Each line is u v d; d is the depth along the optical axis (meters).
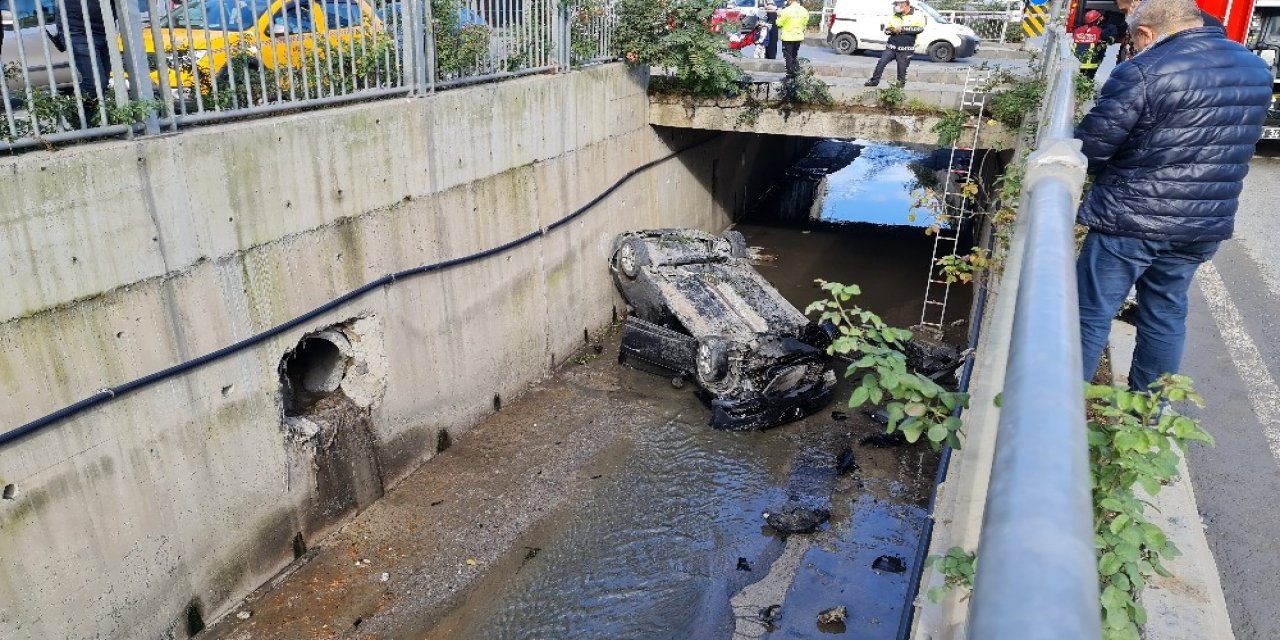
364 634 7.38
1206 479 5.28
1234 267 9.22
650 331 11.93
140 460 6.54
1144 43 4.39
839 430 10.91
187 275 6.69
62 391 5.93
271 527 7.85
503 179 10.41
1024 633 0.74
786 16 13.98
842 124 14.14
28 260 5.60
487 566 8.27
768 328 11.37
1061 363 1.24
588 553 8.52
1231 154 4.07
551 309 11.98
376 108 8.30
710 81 14.13
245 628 7.34
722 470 9.96
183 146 6.50
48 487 5.94
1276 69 15.42
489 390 10.78
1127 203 4.26
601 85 12.66
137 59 6.25
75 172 5.79
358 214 8.27
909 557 8.56
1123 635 2.45
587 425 10.77
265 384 7.57
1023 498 0.95
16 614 5.86
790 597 7.98
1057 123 4.17
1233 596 4.33
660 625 7.61
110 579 6.45
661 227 15.72
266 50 8.53
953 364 11.38
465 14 10.22
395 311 8.95
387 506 9.02
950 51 20.22
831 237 19.36
